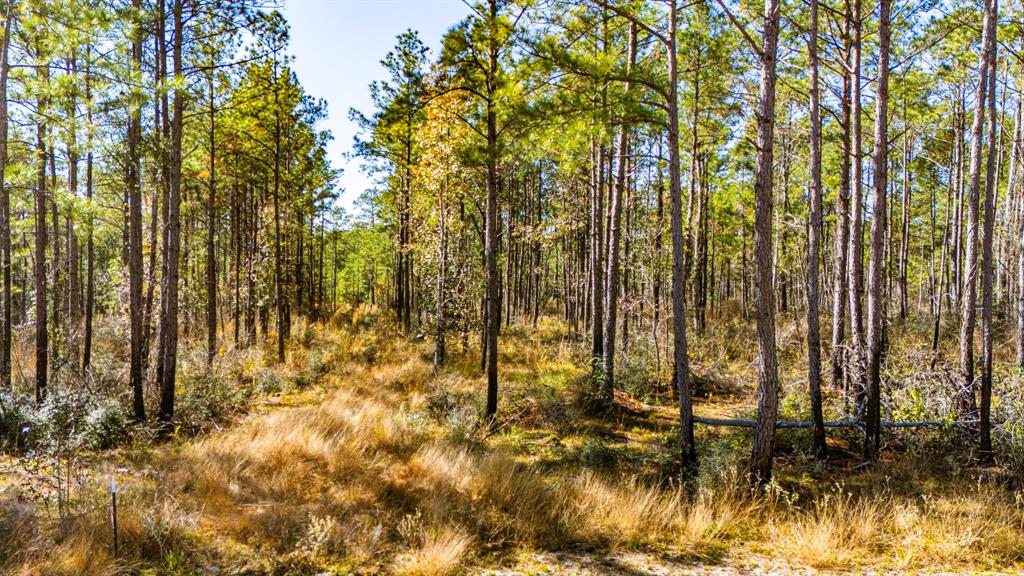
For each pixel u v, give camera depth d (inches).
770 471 243.9
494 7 358.0
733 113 522.0
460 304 645.3
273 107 604.7
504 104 274.8
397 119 624.1
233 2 358.0
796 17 407.5
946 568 181.3
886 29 274.5
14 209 460.1
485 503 226.7
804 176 674.2
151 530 186.9
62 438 282.7
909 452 301.4
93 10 306.3
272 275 730.2
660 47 433.7
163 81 337.4
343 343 646.5
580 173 514.9
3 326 454.6
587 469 266.5
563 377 474.9
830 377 450.0
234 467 249.4
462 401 414.0
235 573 173.2
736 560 188.9
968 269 326.6
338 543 192.5
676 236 263.4
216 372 442.3
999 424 293.6
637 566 183.9
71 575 160.1
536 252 1035.9
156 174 387.5
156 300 557.3
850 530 205.0
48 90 320.2
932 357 371.9
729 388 504.4
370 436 304.0
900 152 738.2
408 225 721.6
